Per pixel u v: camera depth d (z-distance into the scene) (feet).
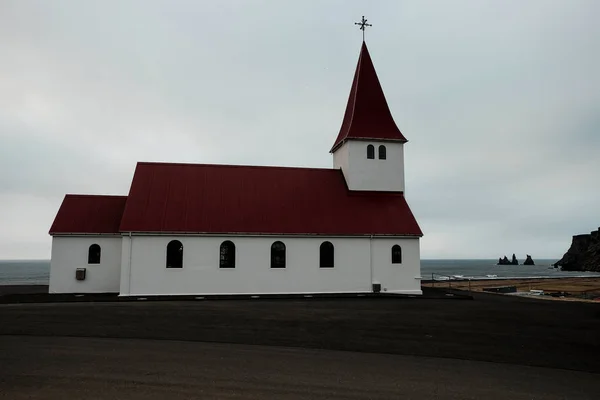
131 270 82.69
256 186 95.50
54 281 86.84
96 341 43.70
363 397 28.81
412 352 42.32
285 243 88.74
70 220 88.99
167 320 56.18
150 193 88.94
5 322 53.31
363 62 107.76
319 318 60.08
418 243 94.32
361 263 91.40
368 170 100.32
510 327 56.65
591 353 43.47
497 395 30.04
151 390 29.12
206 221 86.48
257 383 31.09
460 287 161.68
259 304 74.08
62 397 27.50
